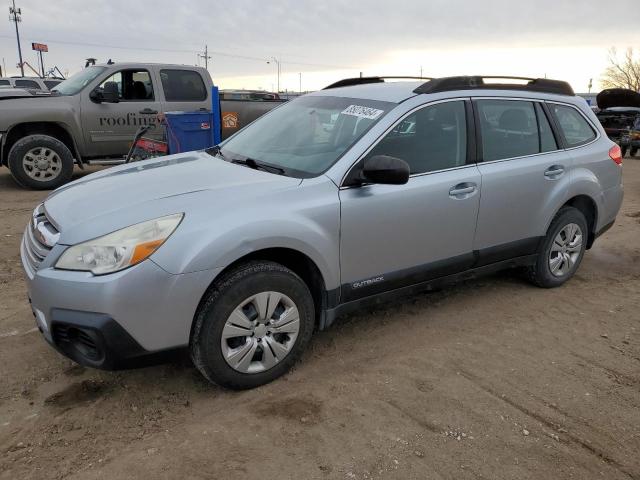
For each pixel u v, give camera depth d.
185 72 9.78
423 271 3.78
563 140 4.62
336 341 3.77
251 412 2.93
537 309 4.42
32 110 8.67
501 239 4.21
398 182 3.16
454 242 3.89
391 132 3.54
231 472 2.48
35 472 2.46
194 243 2.76
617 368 3.55
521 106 4.36
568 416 3.01
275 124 4.21
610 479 2.55
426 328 4.02
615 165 5.04
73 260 2.69
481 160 4.00
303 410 2.96
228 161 3.83
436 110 3.81
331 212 3.21
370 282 3.52
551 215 4.48
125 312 2.63
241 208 2.95
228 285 2.89
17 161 8.62
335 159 3.40
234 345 3.02
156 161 4.05
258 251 3.11
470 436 2.79
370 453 2.64
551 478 2.54
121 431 2.76
